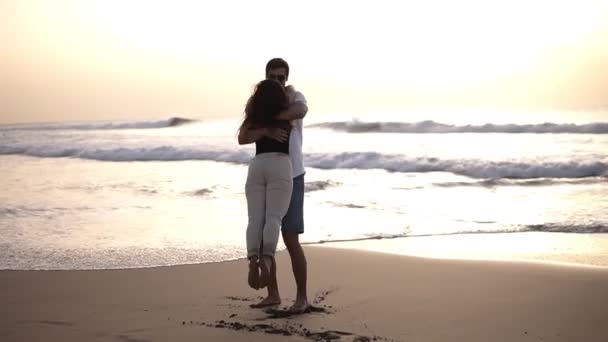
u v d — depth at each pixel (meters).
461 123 30.78
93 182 14.59
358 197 11.84
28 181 14.98
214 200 11.52
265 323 4.45
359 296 5.21
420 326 4.37
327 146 23.25
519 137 25.59
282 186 4.51
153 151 22.17
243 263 6.56
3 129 53.91
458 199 11.59
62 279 5.94
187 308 4.90
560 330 4.28
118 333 4.24
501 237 8.23
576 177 14.71
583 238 8.11
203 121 53.69
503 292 5.21
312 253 7.01
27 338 4.17
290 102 4.64
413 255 7.00
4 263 6.70
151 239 7.99
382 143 24.36
